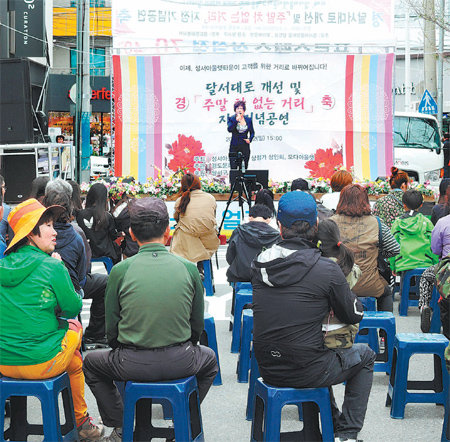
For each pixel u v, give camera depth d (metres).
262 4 16.19
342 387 6.09
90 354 4.51
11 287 4.38
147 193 13.88
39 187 6.45
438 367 5.51
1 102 12.80
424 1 24.02
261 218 7.08
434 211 8.98
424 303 7.38
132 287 4.26
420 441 4.96
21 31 17.31
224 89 15.88
